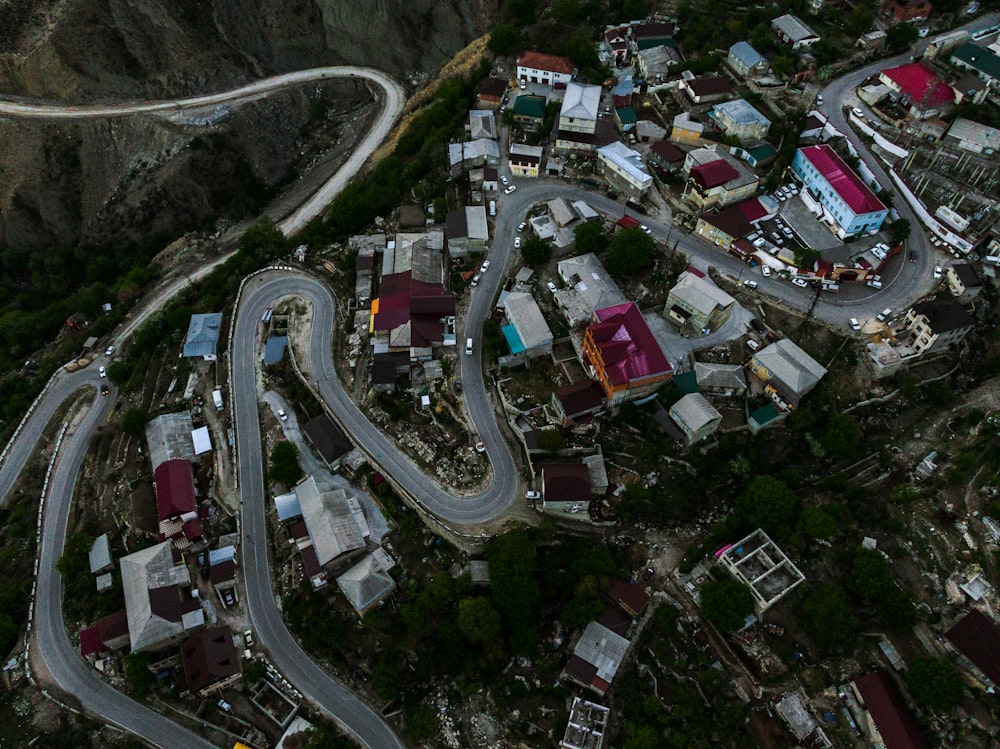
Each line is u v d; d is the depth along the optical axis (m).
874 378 103.50
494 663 88.31
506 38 156.25
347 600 91.81
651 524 98.00
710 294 106.38
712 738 80.94
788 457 101.19
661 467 99.88
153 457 105.31
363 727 86.12
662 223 123.81
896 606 81.38
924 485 94.12
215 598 94.75
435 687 88.69
